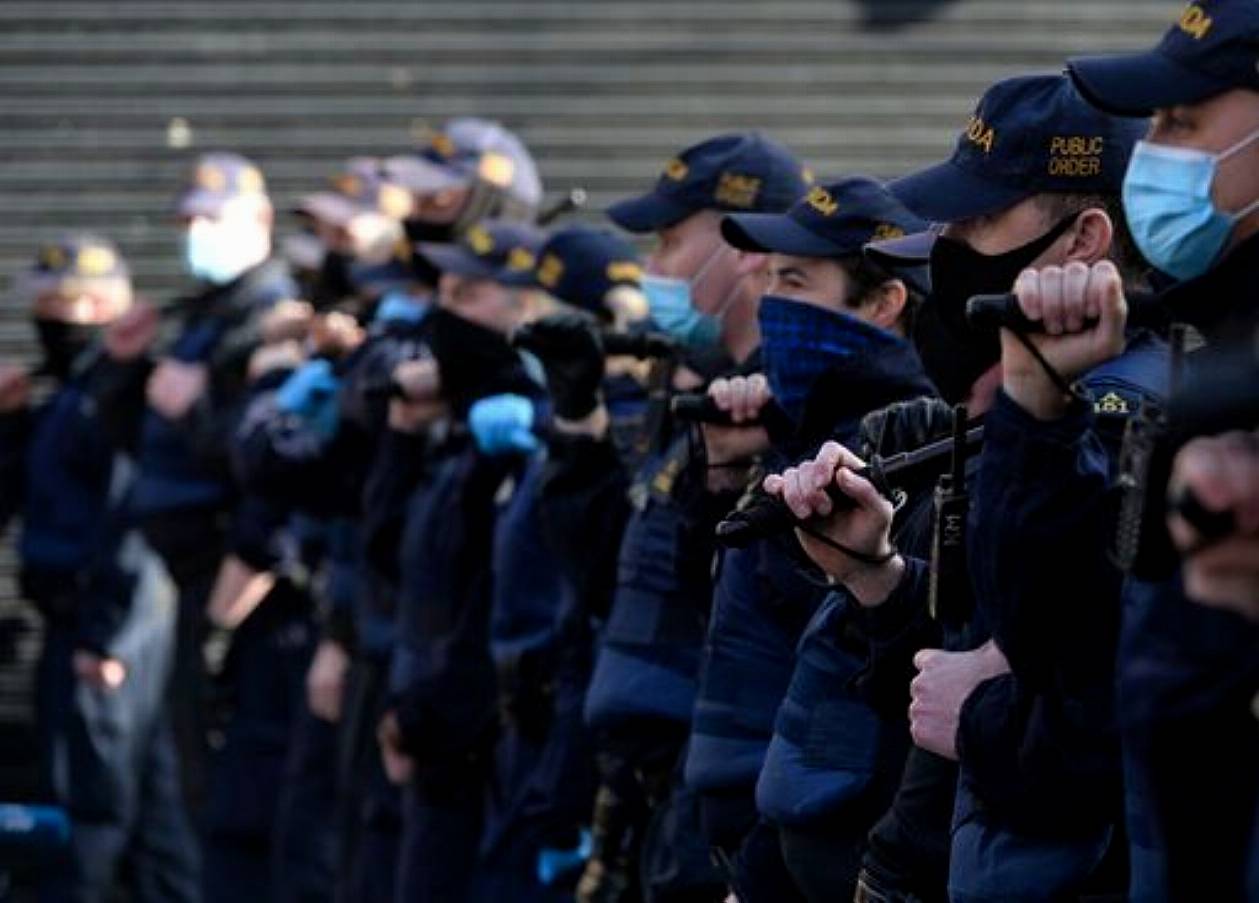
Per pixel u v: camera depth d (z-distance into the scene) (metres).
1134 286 6.59
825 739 7.34
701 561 8.66
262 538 14.21
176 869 15.98
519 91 18.09
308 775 13.63
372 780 12.30
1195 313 5.81
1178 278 5.81
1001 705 6.02
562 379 9.41
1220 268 5.77
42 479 15.98
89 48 18.30
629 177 18.05
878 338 7.69
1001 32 17.94
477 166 12.84
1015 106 6.55
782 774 7.43
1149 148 5.80
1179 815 5.03
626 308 10.48
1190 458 4.73
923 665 6.37
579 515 9.48
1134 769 5.41
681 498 8.77
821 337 7.71
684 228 9.11
